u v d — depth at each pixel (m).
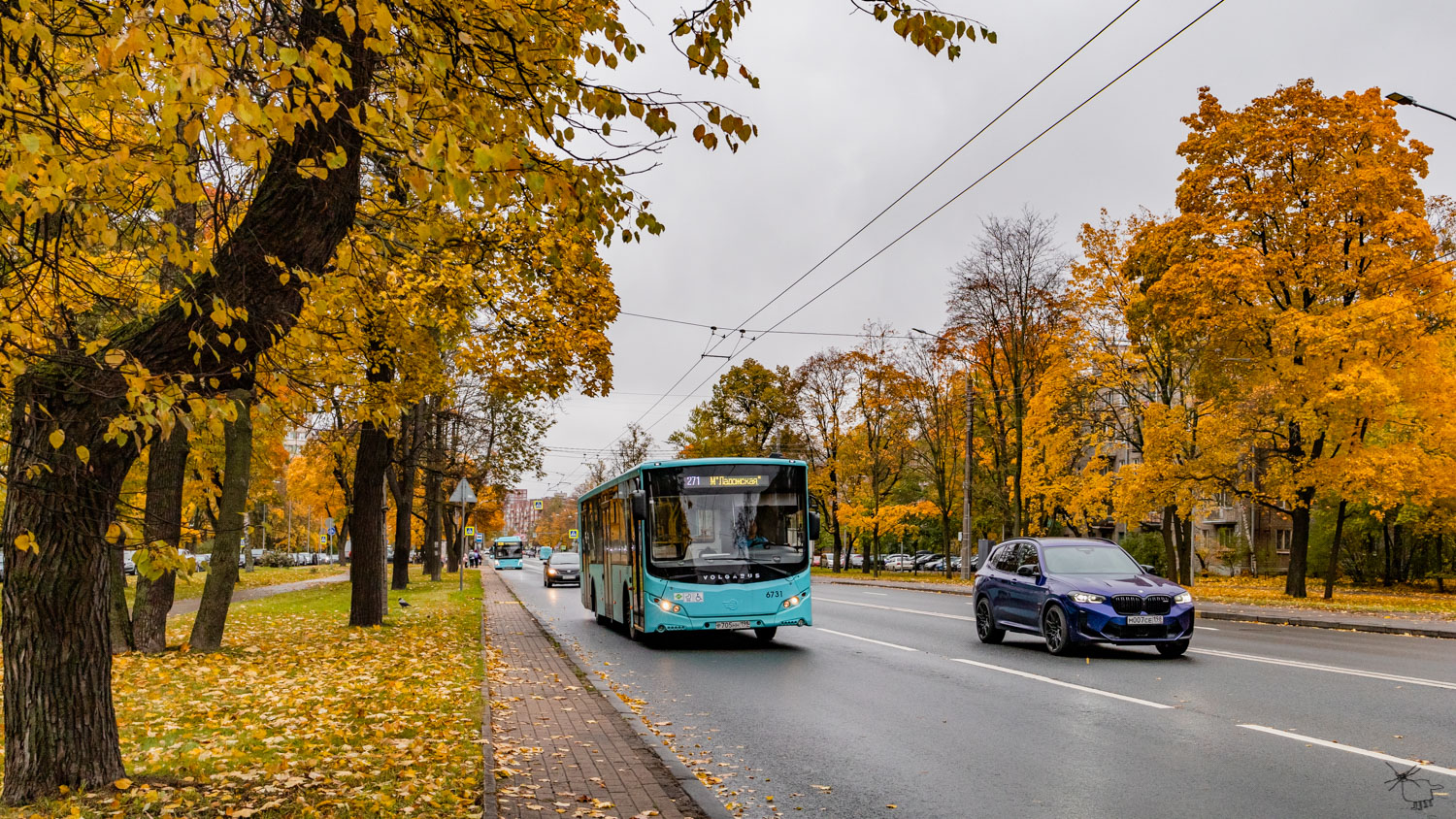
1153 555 52.16
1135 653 14.67
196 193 4.48
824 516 61.78
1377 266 27.39
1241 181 29.41
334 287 5.64
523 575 62.56
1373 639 17.64
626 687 11.74
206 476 34.31
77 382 4.80
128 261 5.95
